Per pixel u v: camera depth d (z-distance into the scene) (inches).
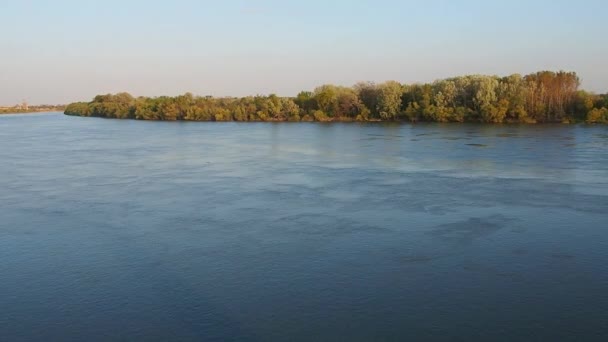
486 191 1055.6
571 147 1712.6
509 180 1169.4
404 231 792.3
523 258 673.0
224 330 497.4
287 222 849.5
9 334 494.9
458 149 1723.7
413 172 1296.8
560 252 693.3
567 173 1243.8
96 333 495.5
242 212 916.6
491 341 473.4
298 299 561.6
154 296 573.6
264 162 1512.1
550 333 486.3
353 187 1117.7
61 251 723.4
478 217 861.8
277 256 691.4
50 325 511.8
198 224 845.8
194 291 585.6
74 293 584.1
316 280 610.9
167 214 910.4
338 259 678.5
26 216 908.0
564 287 584.7
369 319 515.8
